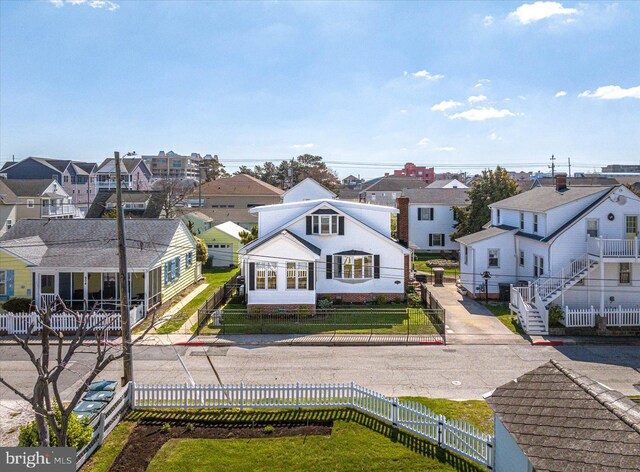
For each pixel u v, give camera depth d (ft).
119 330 80.18
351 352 71.97
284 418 49.32
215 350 72.84
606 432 28.04
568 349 73.41
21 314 80.43
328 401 51.85
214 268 155.02
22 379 60.70
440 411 50.26
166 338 78.13
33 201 191.11
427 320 88.84
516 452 35.24
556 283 88.38
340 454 42.16
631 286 89.45
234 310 93.76
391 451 42.80
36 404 34.86
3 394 55.93
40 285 90.33
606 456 26.37
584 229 89.61
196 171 499.92
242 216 204.85
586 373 62.69
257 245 94.89
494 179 155.74
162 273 98.07
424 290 103.50
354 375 62.18
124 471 39.34
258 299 91.86
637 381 59.52
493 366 65.67
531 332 80.79
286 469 39.81
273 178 391.86
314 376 61.82
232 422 48.37
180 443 43.96
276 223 106.01
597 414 29.78
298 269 91.76
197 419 48.98
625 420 28.32
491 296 107.65
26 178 268.62
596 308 88.99
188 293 113.91
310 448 43.16
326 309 94.63
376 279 101.71
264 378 61.11
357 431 46.50
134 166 318.45
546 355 70.54
